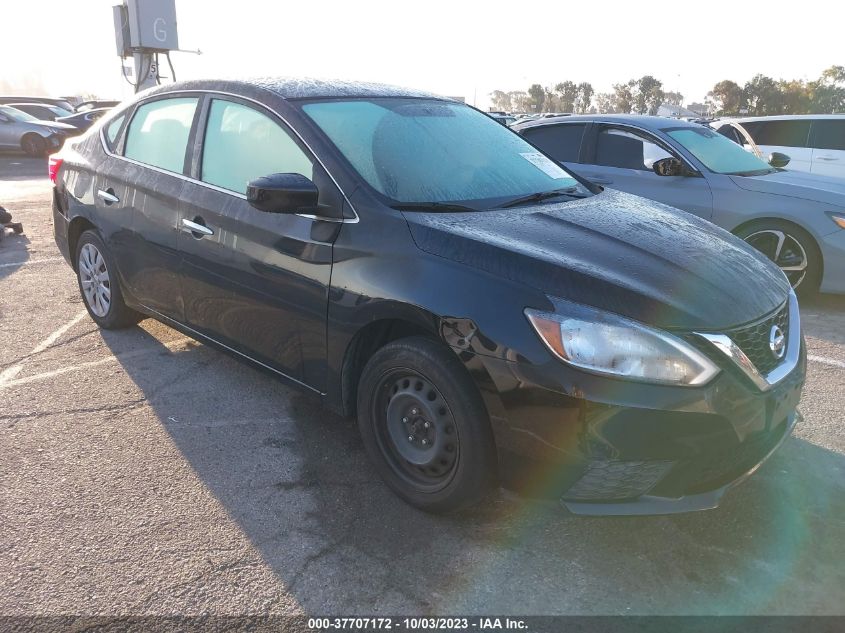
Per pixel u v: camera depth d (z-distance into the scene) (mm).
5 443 3277
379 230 2812
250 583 2400
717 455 2369
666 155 6340
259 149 3359
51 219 9094
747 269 2820
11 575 2402
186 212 3619
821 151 10734
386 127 3385
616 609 2326
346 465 3160
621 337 2299
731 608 2330
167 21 14719
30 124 20047
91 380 3984
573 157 6914
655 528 2752
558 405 2316
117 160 4250
